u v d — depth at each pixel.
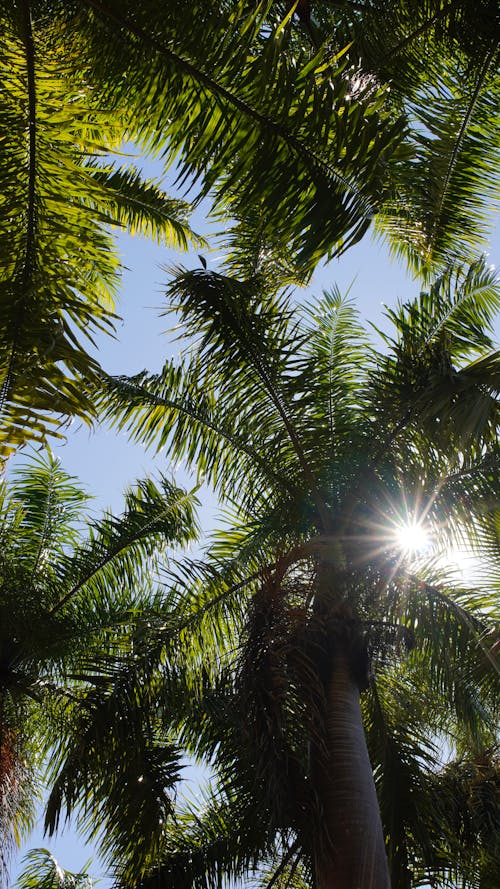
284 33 5.06
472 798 10.08
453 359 9.00
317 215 5.26
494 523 8.98
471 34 7.16
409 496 9.05
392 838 9.21
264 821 8.38
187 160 5.25
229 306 8.30
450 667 9.12
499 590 9.07
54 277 4.82
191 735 10.23
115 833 9.46
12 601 11.27
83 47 5.08
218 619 9.49
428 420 8.30
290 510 9.26
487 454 8.93
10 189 4.87
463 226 7.88
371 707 10.06
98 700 9.02
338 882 7.00
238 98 5.08
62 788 8.82
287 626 8.01
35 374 4.48
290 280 8.80
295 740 7.57
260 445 9.29
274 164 5.19
